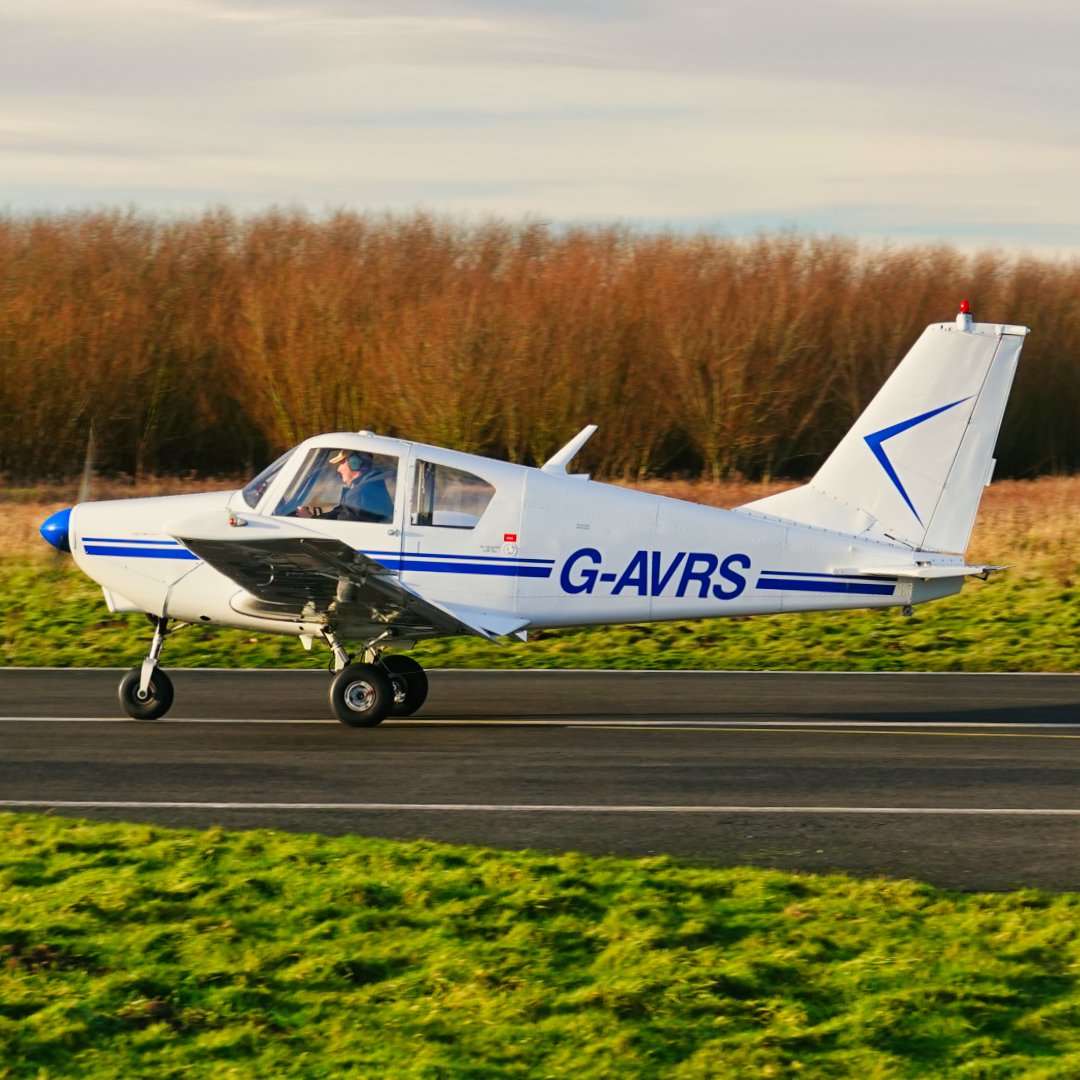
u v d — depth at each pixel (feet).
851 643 158.81
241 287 386.73
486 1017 52.90
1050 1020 53.26
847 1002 54.95
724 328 366.02
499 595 112.47
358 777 92.94
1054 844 77.92
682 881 67.97
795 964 57.88
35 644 154.71
